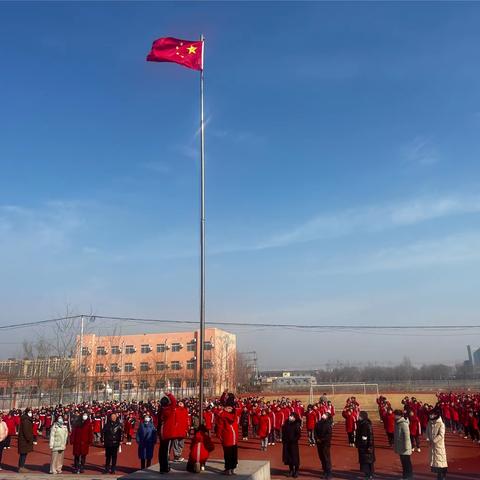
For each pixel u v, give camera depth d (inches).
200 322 507.2
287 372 5728.3
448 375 4439.0
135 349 3479.3
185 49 605.3
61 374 1798.7
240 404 1239.5
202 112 574.9
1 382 2117.4
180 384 3147.1
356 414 1033.5
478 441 900.6
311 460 741.9
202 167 555.2
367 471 553.6
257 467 459.8
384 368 4864.7
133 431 1054.4
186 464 478.6
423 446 880.9
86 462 737.0
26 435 653.3
